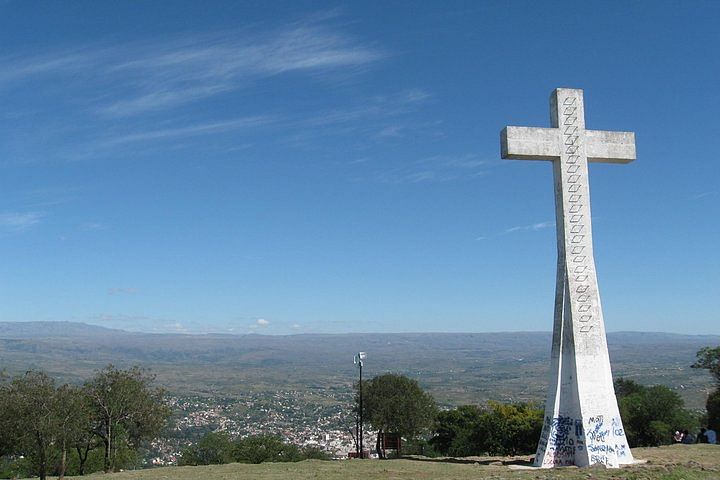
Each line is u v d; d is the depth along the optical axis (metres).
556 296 28.22
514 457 34.25
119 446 47.59
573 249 27.94
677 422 54.28
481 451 55.72
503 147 28.36
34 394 32.69
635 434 54.72
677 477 21.59
